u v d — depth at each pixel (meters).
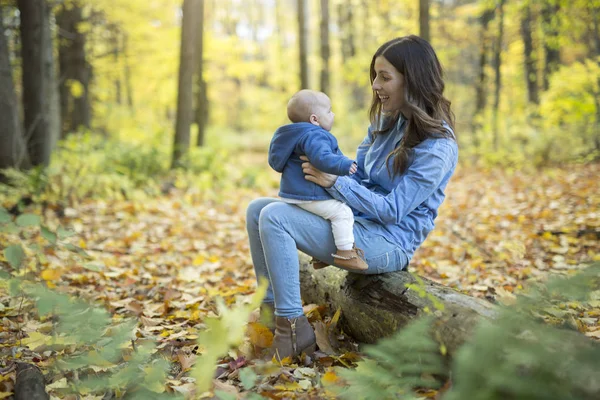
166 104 18.62
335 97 20.52
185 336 2.79
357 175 2.88
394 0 17.58
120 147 10.68
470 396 1.55
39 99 7.59
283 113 26.28
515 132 12.83
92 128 16.34
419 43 2.50
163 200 7.99
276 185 10.73
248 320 2.78
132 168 9.62
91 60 14.79
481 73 15.98
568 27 12.19
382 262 2.50
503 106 17.66
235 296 3.54
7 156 6.95
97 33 14.64
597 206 5.96
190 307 3.36
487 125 13.66
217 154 11.48
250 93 27.88
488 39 15.63
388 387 1.86
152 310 3.28
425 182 2.45
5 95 6.95
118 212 6.77
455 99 19.69
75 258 4.32
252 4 35.34
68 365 2.12
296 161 2.48
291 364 2.38
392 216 2.43
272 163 2.53
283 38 28.75
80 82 14.18
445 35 17.20
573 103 11.45
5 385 2.12
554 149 11.27
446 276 4.00
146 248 5.23
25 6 7.45
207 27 19.12
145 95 18.69
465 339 1.90
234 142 23.48
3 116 6.92
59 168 7.41
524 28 15.33
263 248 2.46
